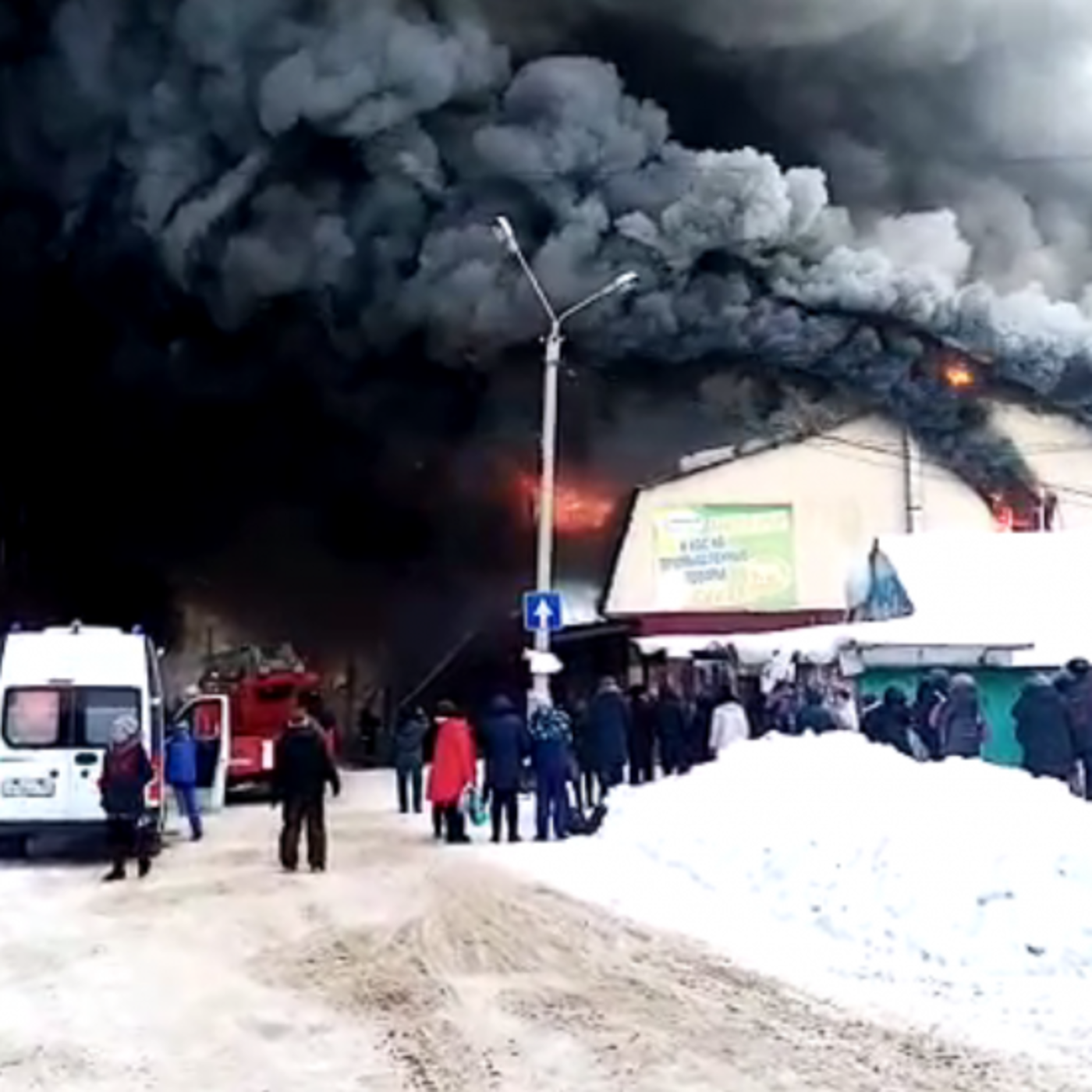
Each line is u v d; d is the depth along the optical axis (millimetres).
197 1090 7965
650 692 24797
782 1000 9859
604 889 14789
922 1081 7832
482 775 22109
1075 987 10016
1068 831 12328
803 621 38062
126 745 17328
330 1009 9961
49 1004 10242
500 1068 8305
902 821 13148
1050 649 21875
